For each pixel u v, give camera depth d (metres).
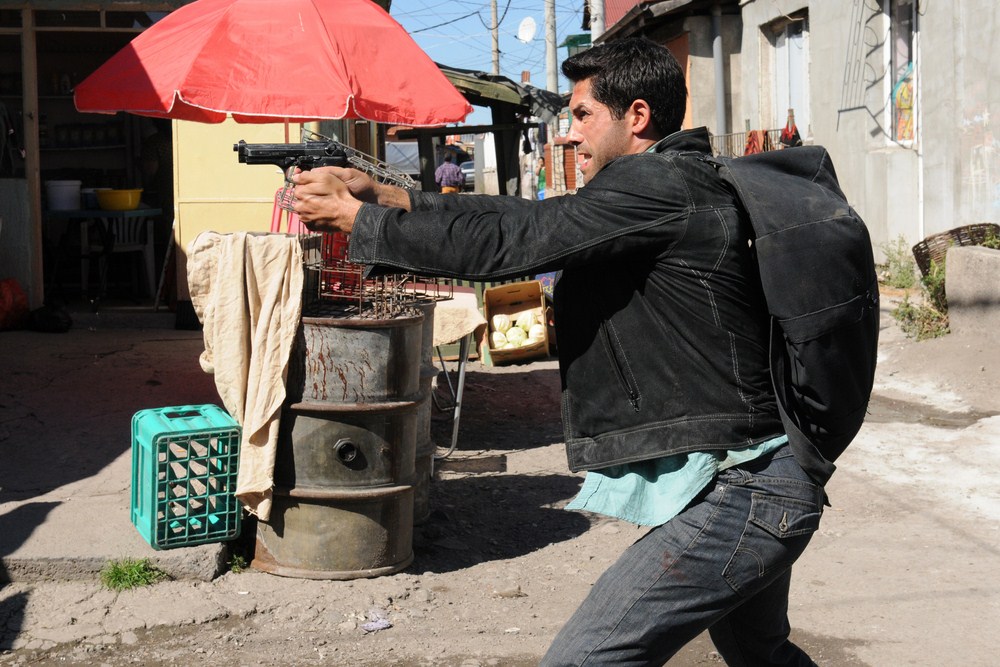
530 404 8.12
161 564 4.31
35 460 5.67
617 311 2.23
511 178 10.72
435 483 6.03
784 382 2.22
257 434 4.29
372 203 2.23
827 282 2.12
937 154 10.77
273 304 4.25
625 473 2.28
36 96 9.44
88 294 11.24
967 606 4.25
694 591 2.17
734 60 16.12
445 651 3.88
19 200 9.37
